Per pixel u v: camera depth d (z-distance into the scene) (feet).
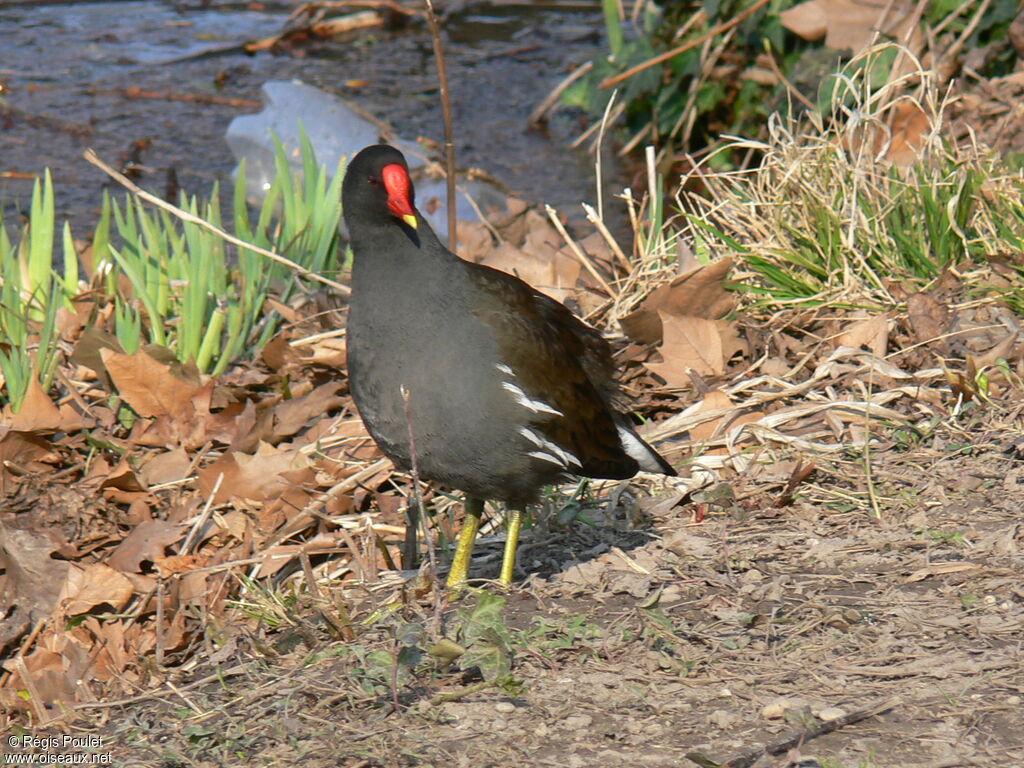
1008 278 32.76
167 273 36.76
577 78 65.67
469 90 68.13
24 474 29.17
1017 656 20.27
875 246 34.94
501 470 23.43
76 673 24.45
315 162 39.24
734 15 56.49
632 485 28.32
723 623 22.06
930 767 17.66
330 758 19.11
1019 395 29.22
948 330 31.83
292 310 35.88
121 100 65.72
